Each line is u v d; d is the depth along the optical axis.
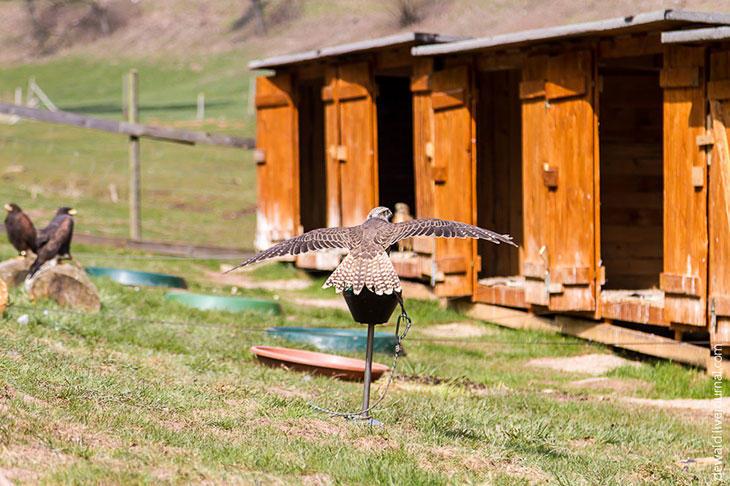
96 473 7.01
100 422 8.49
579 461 10.05
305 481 7.74
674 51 15.76
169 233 32.59
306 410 10.31
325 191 28.09
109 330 14.62
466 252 20.61
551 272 18.16
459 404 12.32
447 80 20.73
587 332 18.00
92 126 26.52
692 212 15.55
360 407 11.05
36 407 8.54
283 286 24.73
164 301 18.59
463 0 76.94
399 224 7.13
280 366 13.88
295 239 7.07
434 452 9.23
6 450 7.26
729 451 11.41
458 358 16.89
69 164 45.00
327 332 17.09
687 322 15.67
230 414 9.72
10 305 15.02
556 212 18.11
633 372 16.03
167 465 7.54
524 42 18.14
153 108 70.69
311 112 28.17
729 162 15.00
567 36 17.28
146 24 102.81
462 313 21.00
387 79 27.84
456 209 20.66
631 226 21.70
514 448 10.20
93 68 93.75
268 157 26.62
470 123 20.33
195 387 10.92
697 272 15.48
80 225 31.67
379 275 6.88
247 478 7.46
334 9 95.25
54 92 84.50
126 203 37.56
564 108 17.91
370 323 9.80
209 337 15.65
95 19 104.38
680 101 15.70
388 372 14.83
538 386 15.08
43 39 103.56
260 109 26.81
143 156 48.84
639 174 21.77
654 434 12.00
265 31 96.50
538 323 19.19
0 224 25.41
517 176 22.34
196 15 101.62
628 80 21.78
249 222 36.25
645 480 9.62
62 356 11.59
